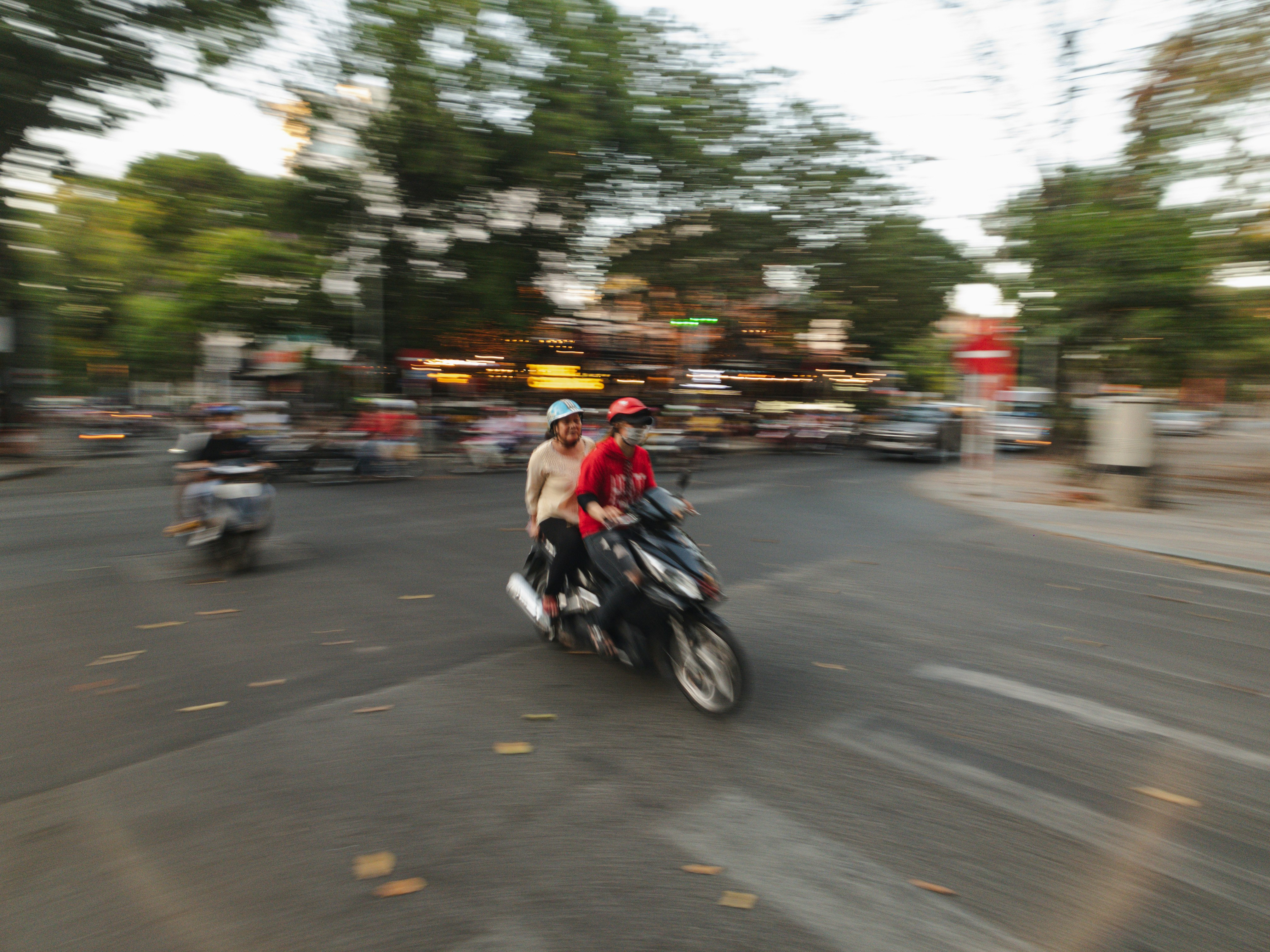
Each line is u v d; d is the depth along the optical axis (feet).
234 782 11.01
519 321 91.71
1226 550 28.12
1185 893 8.72
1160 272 47.60
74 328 152.25
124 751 11.98
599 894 8.57
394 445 51.03
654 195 87.35
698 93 84.43
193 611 19.56
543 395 111.34
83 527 31.94
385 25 70.64
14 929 7.99
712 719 13.23
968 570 25.00
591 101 78.48
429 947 7.74
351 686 14.64
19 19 58.23
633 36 80.48
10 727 12.78
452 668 15.65
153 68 65.16
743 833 9.79
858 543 29.40
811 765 11.61
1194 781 11.30
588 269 93.56
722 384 127.03
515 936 7.91
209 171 93.09
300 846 9.46
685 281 93.04
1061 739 12.64
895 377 132.87
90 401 130.72
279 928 8.01
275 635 17.66
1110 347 52.13
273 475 48.47
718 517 35.86
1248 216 46.03
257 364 94.58
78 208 112.16
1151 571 25.18
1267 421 185.68
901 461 73.15
